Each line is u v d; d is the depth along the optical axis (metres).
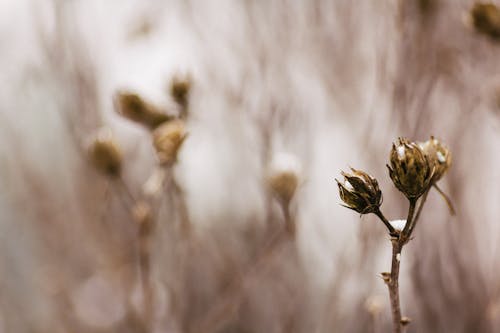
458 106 0.94
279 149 0.94
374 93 0.91
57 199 1.24
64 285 1.15
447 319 0.90
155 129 0.85
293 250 0.92
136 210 0.85
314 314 0.98
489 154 0.96
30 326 1.19
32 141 1.26
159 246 0.96
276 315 0.99
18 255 1.27
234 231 1.04
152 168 1.09
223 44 1.04
